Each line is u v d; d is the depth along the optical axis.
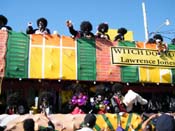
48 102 9.66
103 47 12.12
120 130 9.19
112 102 10.48
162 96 13.79
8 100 9.81
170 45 13.45
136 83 12.69
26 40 11.02
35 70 10.88
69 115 9.15
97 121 9.36
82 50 11.73
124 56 12.37
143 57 12.70
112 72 11.99
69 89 11.72
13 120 8.44
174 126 5.06
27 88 11.70
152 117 7.79
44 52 11.15
